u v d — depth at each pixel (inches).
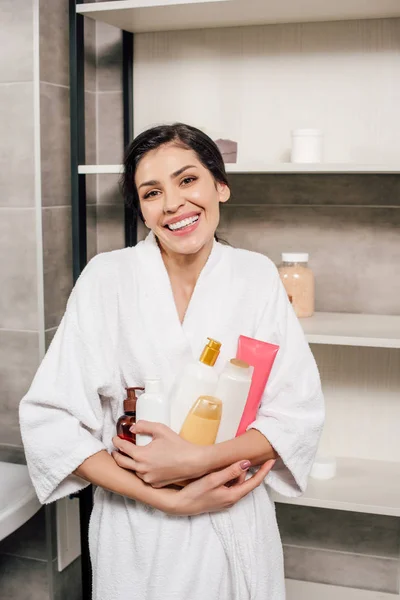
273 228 71.4
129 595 43.8
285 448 43.4
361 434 72.5
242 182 71.4
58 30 66.6
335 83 67.6
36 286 67.3
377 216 68.7
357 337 58.3
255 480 42.4
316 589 74.2
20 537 72.7
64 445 42.9
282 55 68.4
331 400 72.7
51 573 72.1
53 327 69.2
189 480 42.3
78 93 64.5
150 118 72.8
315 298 71.4
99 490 46.6
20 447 70.5
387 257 69.0
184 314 46.3
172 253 45.2
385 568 74.5
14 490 60.7
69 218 70.8
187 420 41.0
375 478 67.8
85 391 43.9
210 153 43.7
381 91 66.7
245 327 45.5
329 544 75.4
